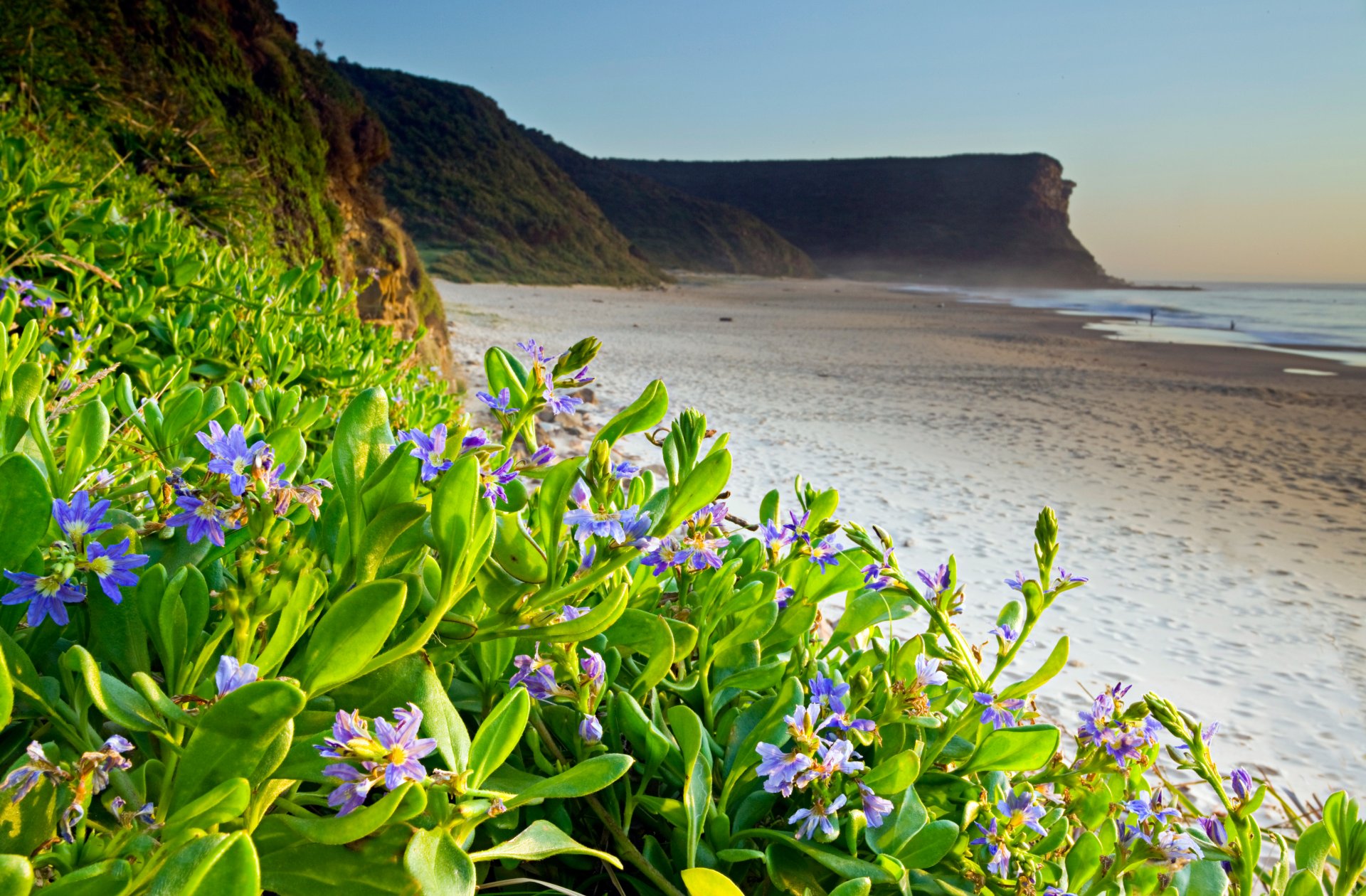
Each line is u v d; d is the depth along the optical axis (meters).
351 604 0.75
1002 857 1.11
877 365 26.88
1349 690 5.70
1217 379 26.50
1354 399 22.75
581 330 37.47
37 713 0.85
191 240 4.95
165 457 1.20
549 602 0.93
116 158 7.46
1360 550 9.34
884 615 1.39
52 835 0.70
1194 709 5.24
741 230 158.62
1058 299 117.50
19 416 1.13
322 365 3.61
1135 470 12.85
